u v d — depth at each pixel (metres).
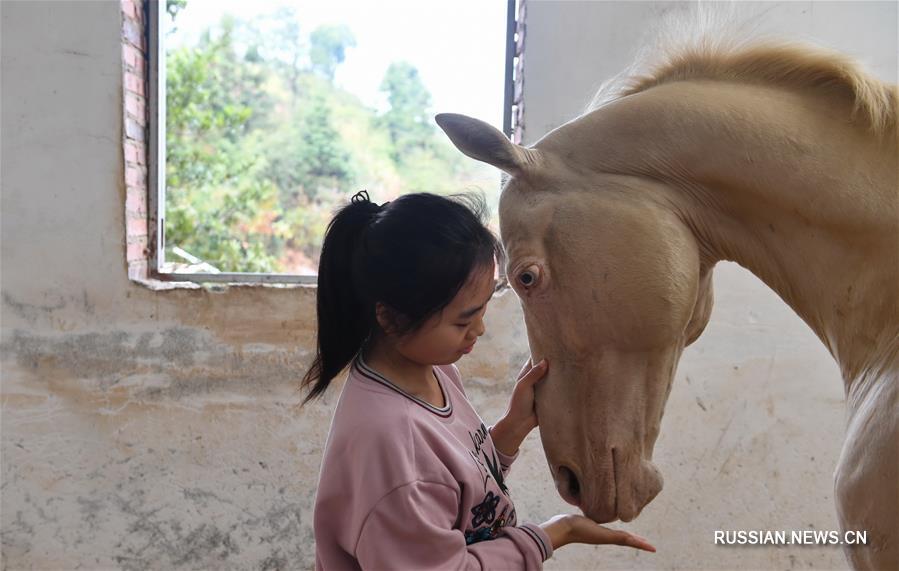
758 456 2.22
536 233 1.07
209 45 7.06
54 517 2.18
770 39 1.08
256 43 7.88
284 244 6.00
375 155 7.74
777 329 2.20
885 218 0.97
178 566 2.20
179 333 2.16
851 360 1.02
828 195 0.99
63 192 2.14
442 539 0.88
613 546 2.23
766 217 1.05
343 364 1.00
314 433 2.18
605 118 1.09
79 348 2.16
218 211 5.80
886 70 2.18
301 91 7.84
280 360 2.17
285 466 2.18
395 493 0.87
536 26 2.16
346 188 7.30
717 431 2.21
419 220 0.90
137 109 2.23
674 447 2.21
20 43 2.12
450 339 0.93
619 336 1.05
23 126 2.13
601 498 1.07
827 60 1.02
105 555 2.19
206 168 5.85
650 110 1.07
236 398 2.17
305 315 2.17
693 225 1.08
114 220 2.15
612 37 2.16
